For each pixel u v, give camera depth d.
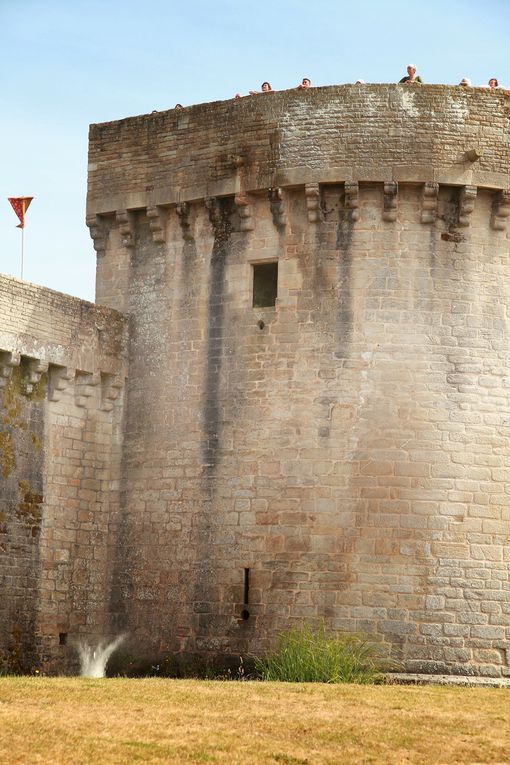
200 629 30.83
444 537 29.70
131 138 33.78
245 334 31.67
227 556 30.84
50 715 20.75
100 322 32.94
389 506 29.83
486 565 29.70
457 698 24.38
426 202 30.78
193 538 31.39
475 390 30.44
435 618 29.36
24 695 22.64
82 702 22.12
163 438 32.34
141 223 33.78
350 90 31.11
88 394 32.56
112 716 20.91
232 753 18.70
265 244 31.77
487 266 30.98
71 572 31.91
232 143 32.16
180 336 32.62
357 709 22.41
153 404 32.72
